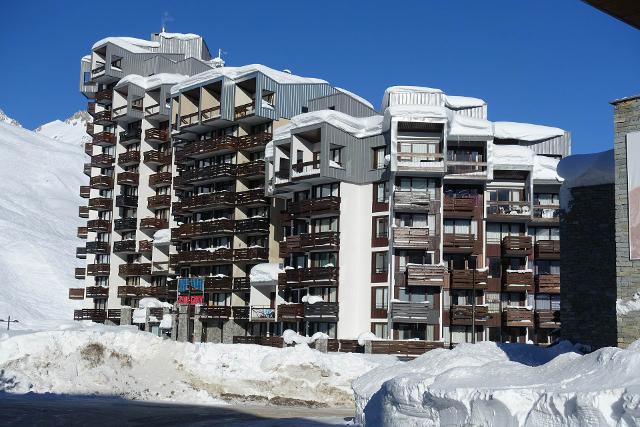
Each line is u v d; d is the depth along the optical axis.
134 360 47.12
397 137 63.28
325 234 65.56
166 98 88.62
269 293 73.81
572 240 36.34
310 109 79.62
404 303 61.03
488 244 66.50
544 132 74.38
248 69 78.25
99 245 94.44
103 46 97.56
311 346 63.19
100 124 96.81
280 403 42.44
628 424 14.62
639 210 26.41
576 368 19.14
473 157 64.88
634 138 26.75
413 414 21.39
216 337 77.56
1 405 37.38
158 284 89.38
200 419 33.72
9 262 154.12
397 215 63.09
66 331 48.19
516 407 17.36
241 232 76.06
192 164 84.44
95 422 32.03
